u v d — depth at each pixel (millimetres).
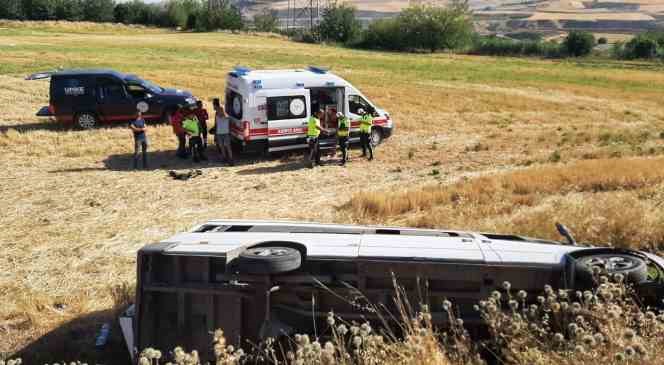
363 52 83562
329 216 13680
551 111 34562
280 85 20156
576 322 4609
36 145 22094
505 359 5090
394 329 5770
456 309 5816
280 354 5758
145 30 105562
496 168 19734
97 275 10453
